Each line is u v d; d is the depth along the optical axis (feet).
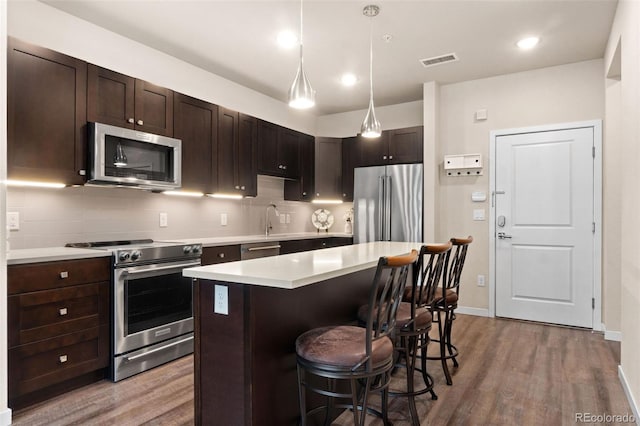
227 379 5.50
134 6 9.34
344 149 17.44
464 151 14.65
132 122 10.12
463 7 9.47
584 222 12.74
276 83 14.74
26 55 8.12
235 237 14.16
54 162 8.56
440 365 9.64
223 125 12.95
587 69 12.73
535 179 13.50
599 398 7.84
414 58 12.48
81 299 8.20
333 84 14.85
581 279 12.78
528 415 7.20
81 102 9.07
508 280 13.96
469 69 13.44
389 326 5.79
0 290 6.77
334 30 10.59
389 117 17.49
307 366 5.25
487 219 14.30
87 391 8.11
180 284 10.14
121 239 11.03
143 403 7.59
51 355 7.72
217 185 12.67
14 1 8.68
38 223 9.28
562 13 9.75
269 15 9.80
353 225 16.48
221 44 11.44
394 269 5.29
